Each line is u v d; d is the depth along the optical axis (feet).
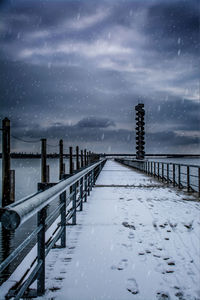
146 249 13.73
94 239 15.33
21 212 5.51
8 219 5.26
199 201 28.30
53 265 11.62
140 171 84.02
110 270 11.17
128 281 10.23
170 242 14.85
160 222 19.29
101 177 61.21
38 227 8.59
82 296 9.07
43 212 8.93
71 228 17.76
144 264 11.84
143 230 17.25
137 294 9.29
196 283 10.14
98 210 23.71
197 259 12.44
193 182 94.89
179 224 18.72
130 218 20.56
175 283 10.12
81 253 13.07
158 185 44.14
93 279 10.33
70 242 14.76
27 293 9.02
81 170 19.76
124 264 11.81
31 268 10.59
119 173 75.41
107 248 13.84
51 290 9.38
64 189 11.23
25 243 6.91
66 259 12.30
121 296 9.14
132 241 15.01
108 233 16.55
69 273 10.83
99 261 12.11
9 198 37.96
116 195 32.96
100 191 36.78
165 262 12.09
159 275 10.78
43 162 54.13
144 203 27.17
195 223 18.98
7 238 26.66
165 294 9.32
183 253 13.20
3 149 38.45
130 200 29.12
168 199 29.66
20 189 111.04
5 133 38.63
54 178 147.43
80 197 23.34
